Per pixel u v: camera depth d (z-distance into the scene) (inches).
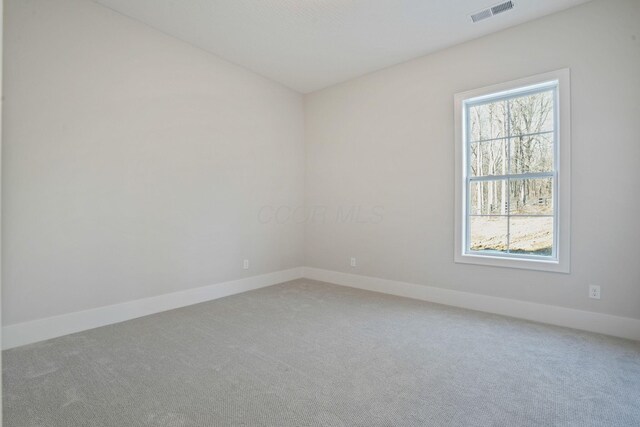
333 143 193.2
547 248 128.8
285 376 89.1
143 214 136.6
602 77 115.3
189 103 150.9
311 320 130.0
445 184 150.6
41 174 112.0
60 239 116.1
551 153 127.7
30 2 109.0
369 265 177.3
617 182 113.7
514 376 88.6
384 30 136.9
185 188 150.1
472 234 146.6
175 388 83.8
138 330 120.6
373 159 175.3
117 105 128.7
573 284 121.3
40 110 111.3
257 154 180.9
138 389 83.4
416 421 71.6
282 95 194.2
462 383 85.5
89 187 122.3
